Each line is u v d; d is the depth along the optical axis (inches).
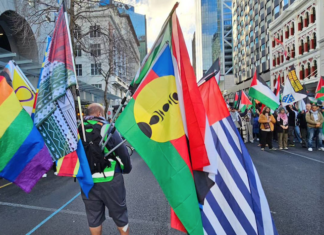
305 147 406.6
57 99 91.8
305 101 528.4
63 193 193.9
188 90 85.5
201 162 83.0
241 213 93.4
